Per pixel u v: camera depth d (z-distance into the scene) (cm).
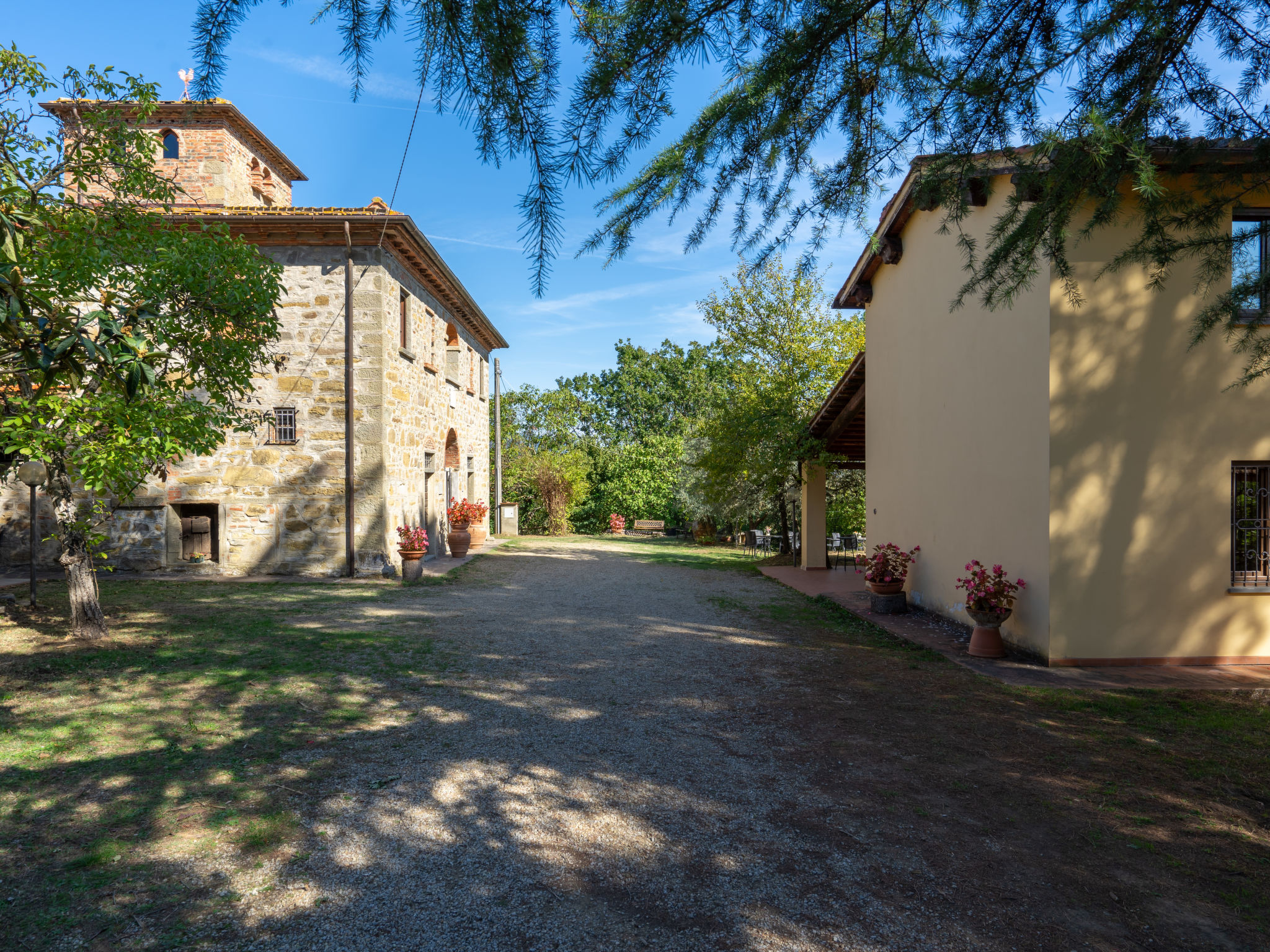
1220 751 464
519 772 421
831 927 273
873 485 1198
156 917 271
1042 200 308
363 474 1226
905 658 719
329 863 314
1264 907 292
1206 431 675
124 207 760
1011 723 518
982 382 800
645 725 510
